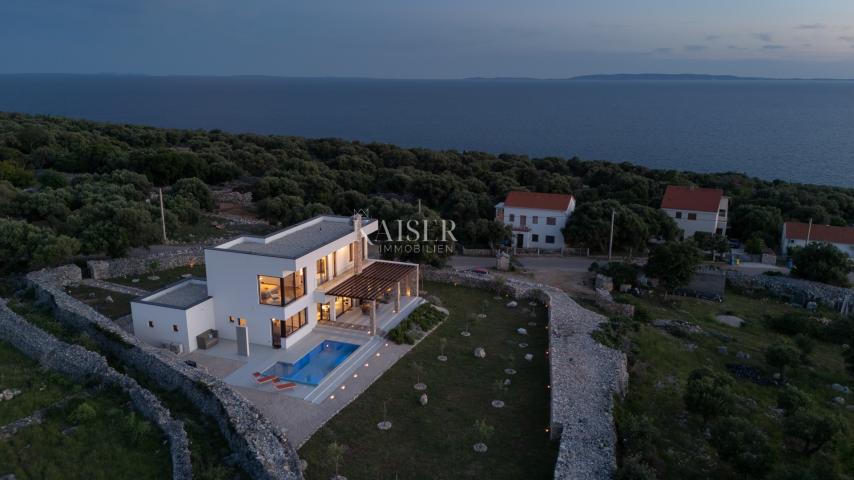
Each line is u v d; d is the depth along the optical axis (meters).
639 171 113.06
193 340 35.56
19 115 130.38
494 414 30.03
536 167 120.44
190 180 75.75
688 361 40.12
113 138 108.00
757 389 36.97
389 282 41.31
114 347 31.89
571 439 26.58
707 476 26.58
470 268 60.94
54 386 28.00
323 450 26.06
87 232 48.06
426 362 36.03
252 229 70.31
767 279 60.16
